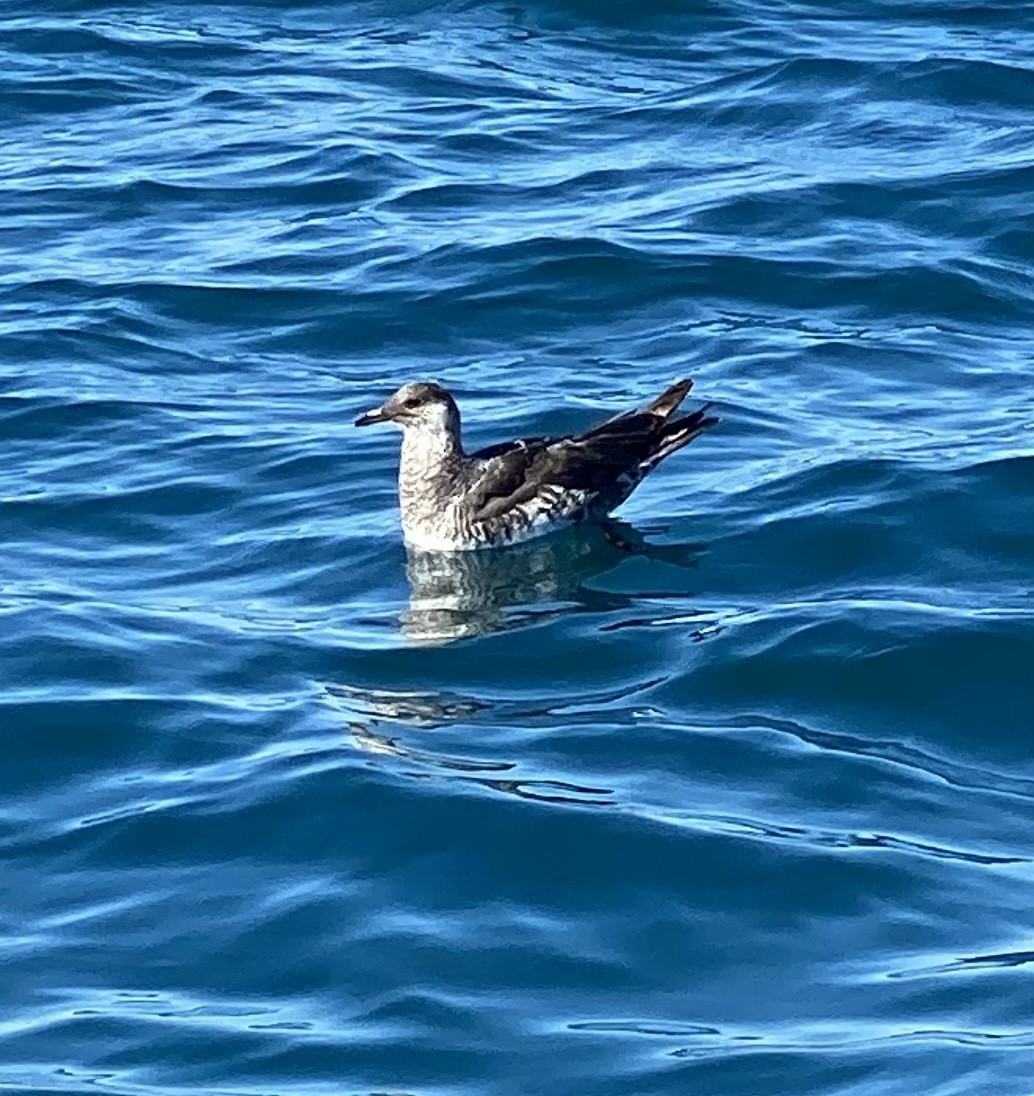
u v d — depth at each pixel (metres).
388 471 20.72
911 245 25.56
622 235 25.86
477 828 14.52
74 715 16.14
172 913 13.84
